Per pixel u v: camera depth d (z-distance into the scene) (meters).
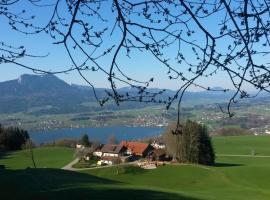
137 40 4.27
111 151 75.62
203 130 66.94
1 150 92.25
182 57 4.18
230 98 4.03
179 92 4.09
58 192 23.77
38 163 73.38
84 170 63.31
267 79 3.94
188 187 48.75
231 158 77.88
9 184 25.23
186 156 65.38
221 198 31.56
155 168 58.94
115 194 24.23
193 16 4.06
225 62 4.00
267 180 49.38
